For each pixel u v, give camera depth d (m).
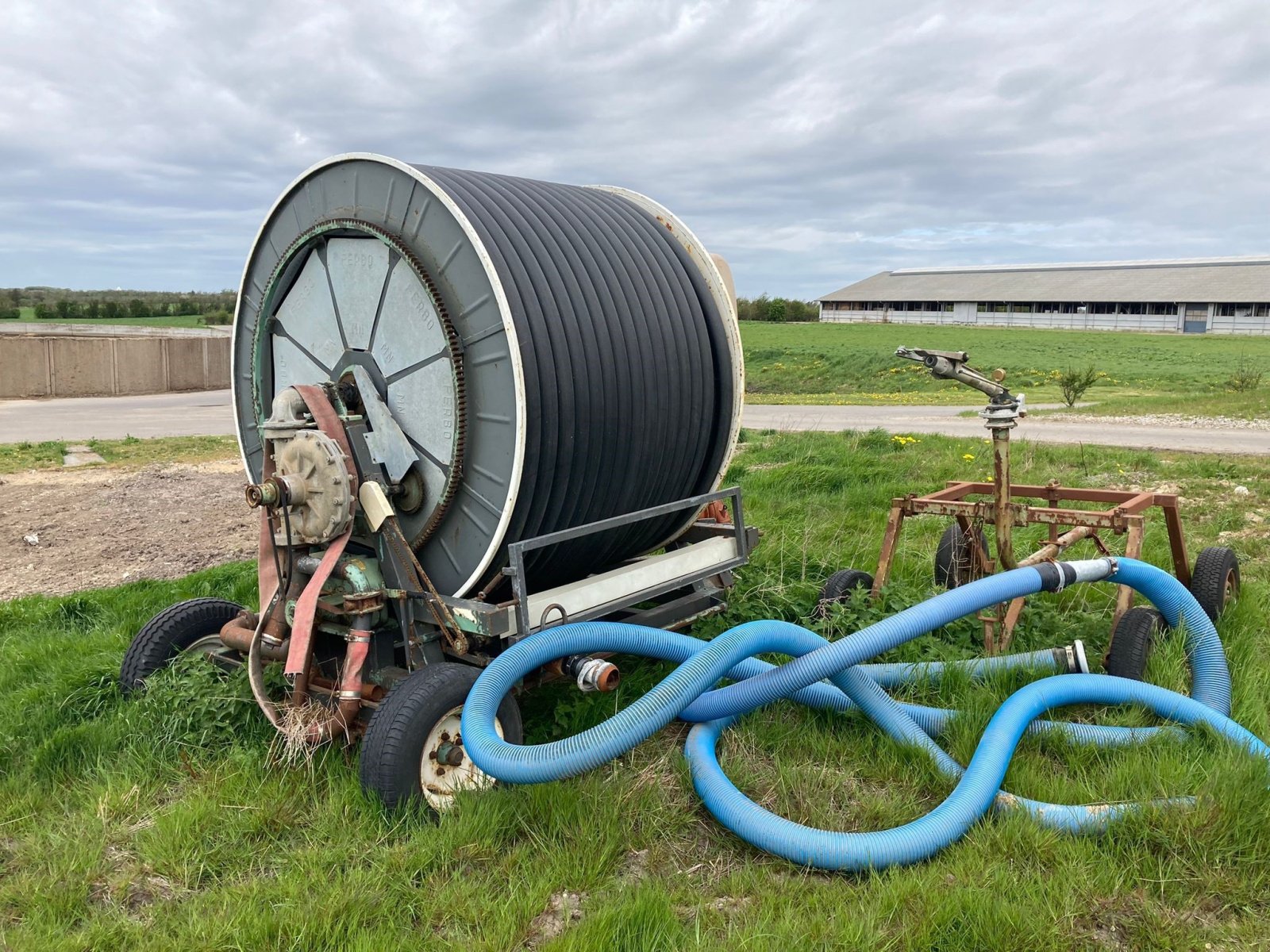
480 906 3.17
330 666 4.75
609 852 3.41
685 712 4.15
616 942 2.92
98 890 3.45
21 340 34.44
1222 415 20.72
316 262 4.89
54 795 4.14
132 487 12.47
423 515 4.47
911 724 4.14
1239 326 88.94
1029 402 26.97
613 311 4.50
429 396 4.37
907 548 7.55
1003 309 108.31
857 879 3.29
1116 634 4.80
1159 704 4.25
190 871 3.48
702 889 3.31
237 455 16.06
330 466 4.08
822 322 114.25
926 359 4.99
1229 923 3.01
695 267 5.21
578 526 4.52
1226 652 5.10
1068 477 11.16
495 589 4.50
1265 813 3.35
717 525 5.57
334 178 4.70
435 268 4.21
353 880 3.29
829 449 13.14
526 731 4.56
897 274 133.12
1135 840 3.37
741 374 5.17
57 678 5.33
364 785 3.67
